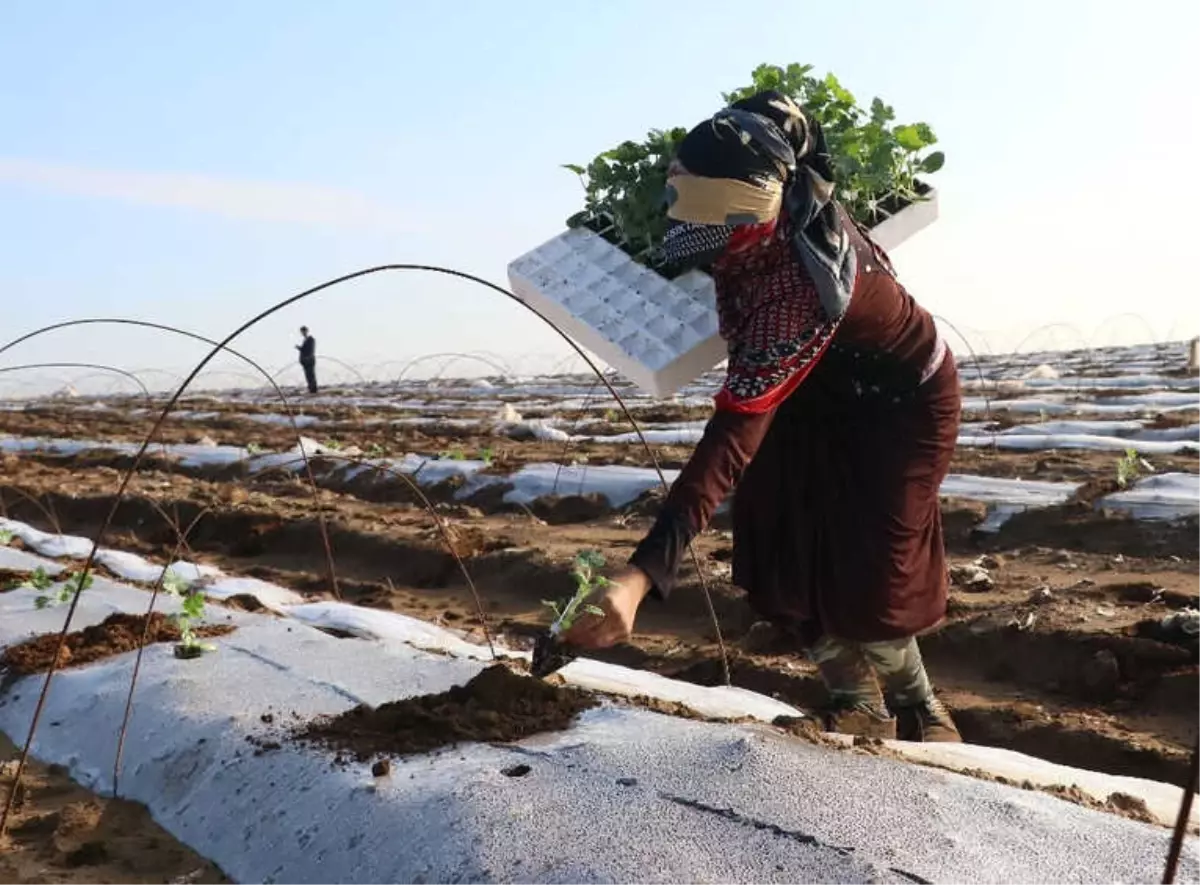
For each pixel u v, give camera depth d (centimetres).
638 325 383
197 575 653
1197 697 452
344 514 870
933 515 326
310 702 368
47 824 337
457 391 2686
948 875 227
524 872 242
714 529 763
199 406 2411
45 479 1125
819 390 317
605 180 426
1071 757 426
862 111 436
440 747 314
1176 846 194
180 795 335
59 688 421
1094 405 1341
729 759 281
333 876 270
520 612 652
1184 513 656
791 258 261
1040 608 536
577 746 300
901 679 346
